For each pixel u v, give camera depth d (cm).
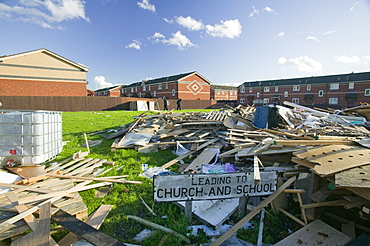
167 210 400
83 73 3550
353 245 287
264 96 5788
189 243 316
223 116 1256
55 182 480
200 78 5416
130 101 3192
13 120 555
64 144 865
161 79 5803
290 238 305
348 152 395
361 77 4534
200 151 730
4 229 290
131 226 357
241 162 581
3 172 500
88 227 301
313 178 359
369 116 1197
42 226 304
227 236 304
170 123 1047
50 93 3281
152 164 652
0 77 2905
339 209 377
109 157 720
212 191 336
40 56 3173
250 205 395
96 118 1680
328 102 4888
